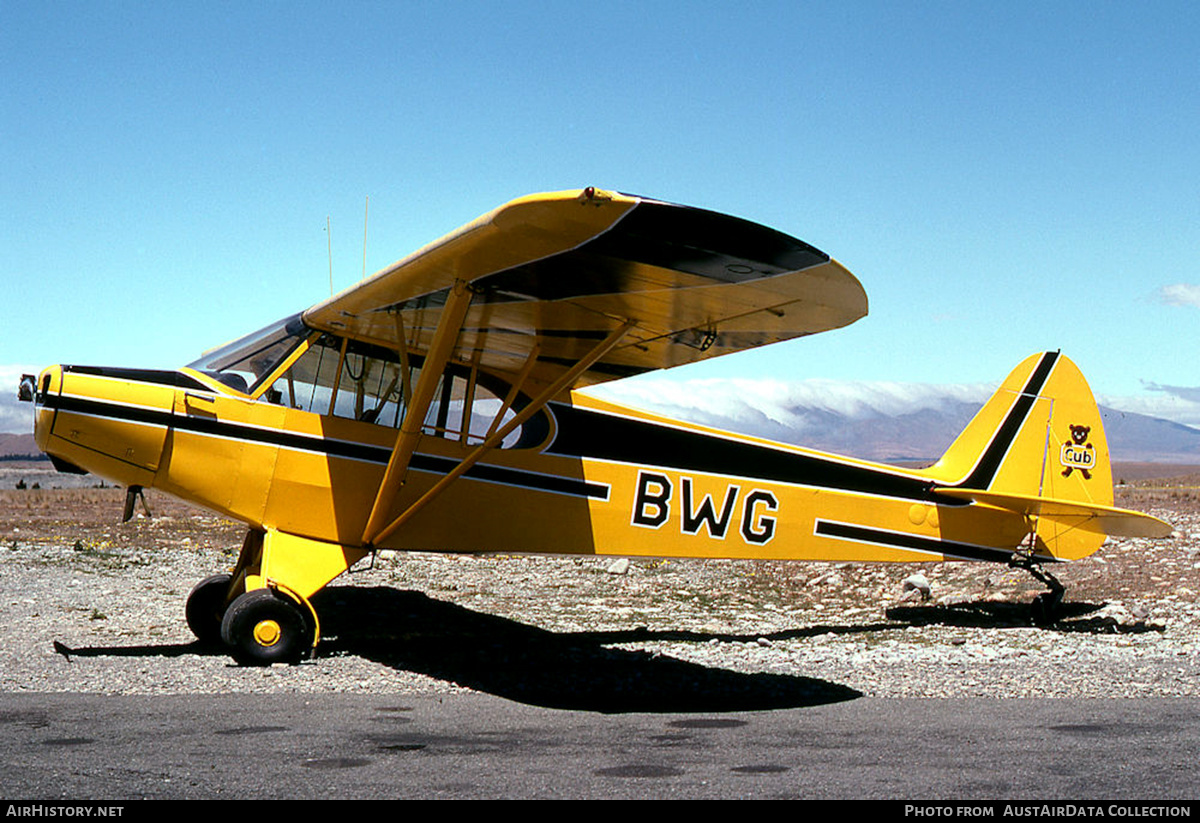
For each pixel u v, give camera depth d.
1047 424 11.24
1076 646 8.85
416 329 8.61
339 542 8.70
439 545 9.01
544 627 10.26
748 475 10.09
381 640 9.23
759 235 5.66
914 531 10.67
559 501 9.39
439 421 9.07
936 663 8.02
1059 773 4.58
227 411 8.34
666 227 5.62
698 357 9.13
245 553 9.00
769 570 14.74
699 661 8.17
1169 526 10.02
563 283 6.96
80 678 6.95
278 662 7.75
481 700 6.51
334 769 4.57
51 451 7.98
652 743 5.22
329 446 8.63
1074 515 10.88
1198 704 6.38
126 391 8.05
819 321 7.30
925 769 4.66
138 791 4.13
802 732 5.53
